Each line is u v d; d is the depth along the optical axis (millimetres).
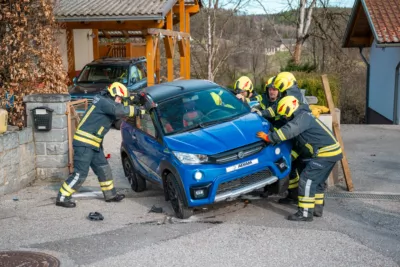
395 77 16328
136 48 25844
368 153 10930
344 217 6680
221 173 6273
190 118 7207
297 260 5297
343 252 5477
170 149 6645
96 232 6371
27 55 10531
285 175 6750
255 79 32219
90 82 14969
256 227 6332
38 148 9062
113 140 12328
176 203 6754
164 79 21844
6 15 10148
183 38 20766
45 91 10797
